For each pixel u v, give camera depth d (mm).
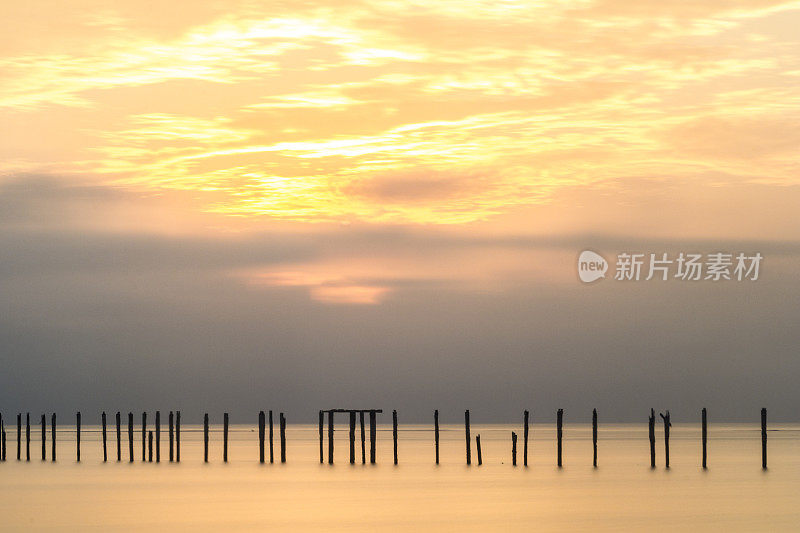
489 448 152875
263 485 73688
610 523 52625
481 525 52094
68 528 51844
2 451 102000
